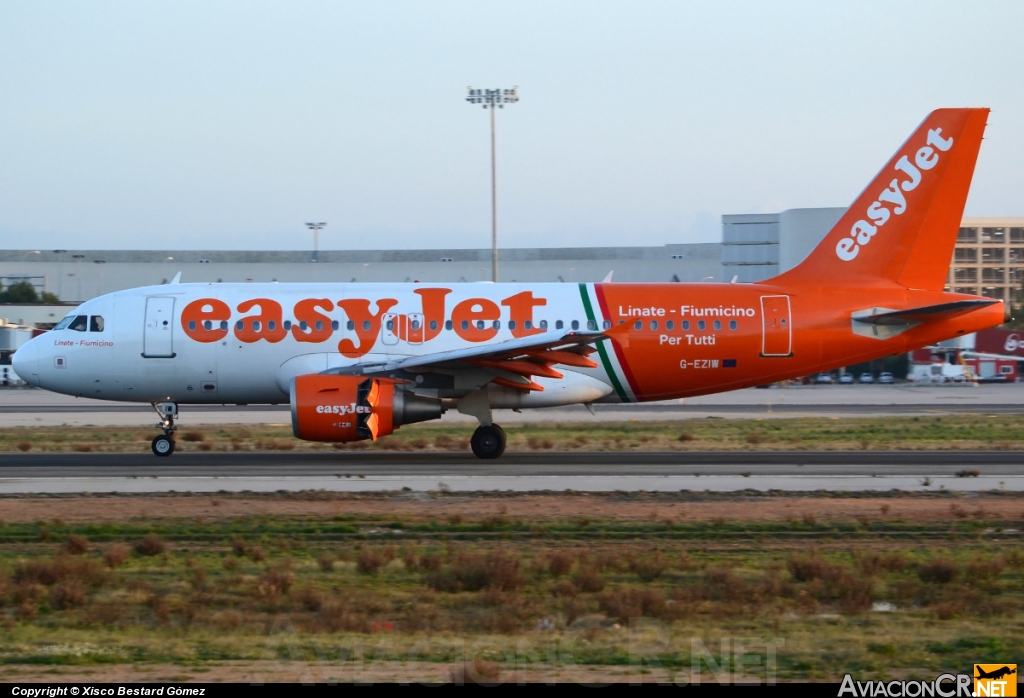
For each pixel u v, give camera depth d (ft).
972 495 291.58
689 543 227.81
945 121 392.68
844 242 397.80
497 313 382.83
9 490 290.35
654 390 392.47
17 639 150.00
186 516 252.42
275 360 379.35
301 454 389.19
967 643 150.51
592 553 215.51
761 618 166.30
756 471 338.95
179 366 379.76
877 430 494.59
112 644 146.00
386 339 378.53
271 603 172.86
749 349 386.73
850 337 390.42
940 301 394.93
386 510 262.26
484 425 371.76
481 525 242.58
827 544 227.40
